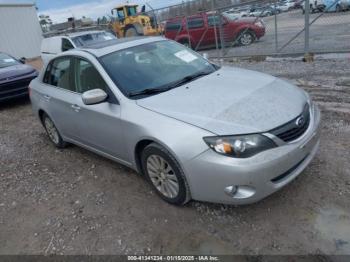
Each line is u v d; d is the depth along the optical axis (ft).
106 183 12.98
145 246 9.36
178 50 14.24
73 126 14.23
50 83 15.92
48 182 13.87
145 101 10.82
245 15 44.65
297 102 10.19
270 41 42.32
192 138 9.07
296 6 42.45
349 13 37.99
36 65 60.49
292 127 9.21
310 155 10.15
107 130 11.91
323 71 24.72
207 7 45.65
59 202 12.20
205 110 9.68
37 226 10.99
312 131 9.84
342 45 31.50
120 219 10.65
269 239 8.89
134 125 10.46
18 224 11.28
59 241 10.09
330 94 19.26
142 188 12.18
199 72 12.89
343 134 13.92
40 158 16.52
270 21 45.50
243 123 8.96
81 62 13.29
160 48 13.92
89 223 10.70
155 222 10.23
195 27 47.01
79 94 13.48
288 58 31.40
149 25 61.26
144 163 11.03
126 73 12.04
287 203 10.09
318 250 8.30
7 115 26.25
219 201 9.31
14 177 14.83
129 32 62.13
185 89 11.23
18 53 69.10
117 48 13.25
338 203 9.74
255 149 8.64
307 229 9.00
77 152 16.53
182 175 9.68
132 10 63.41
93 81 12.57
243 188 8.84
